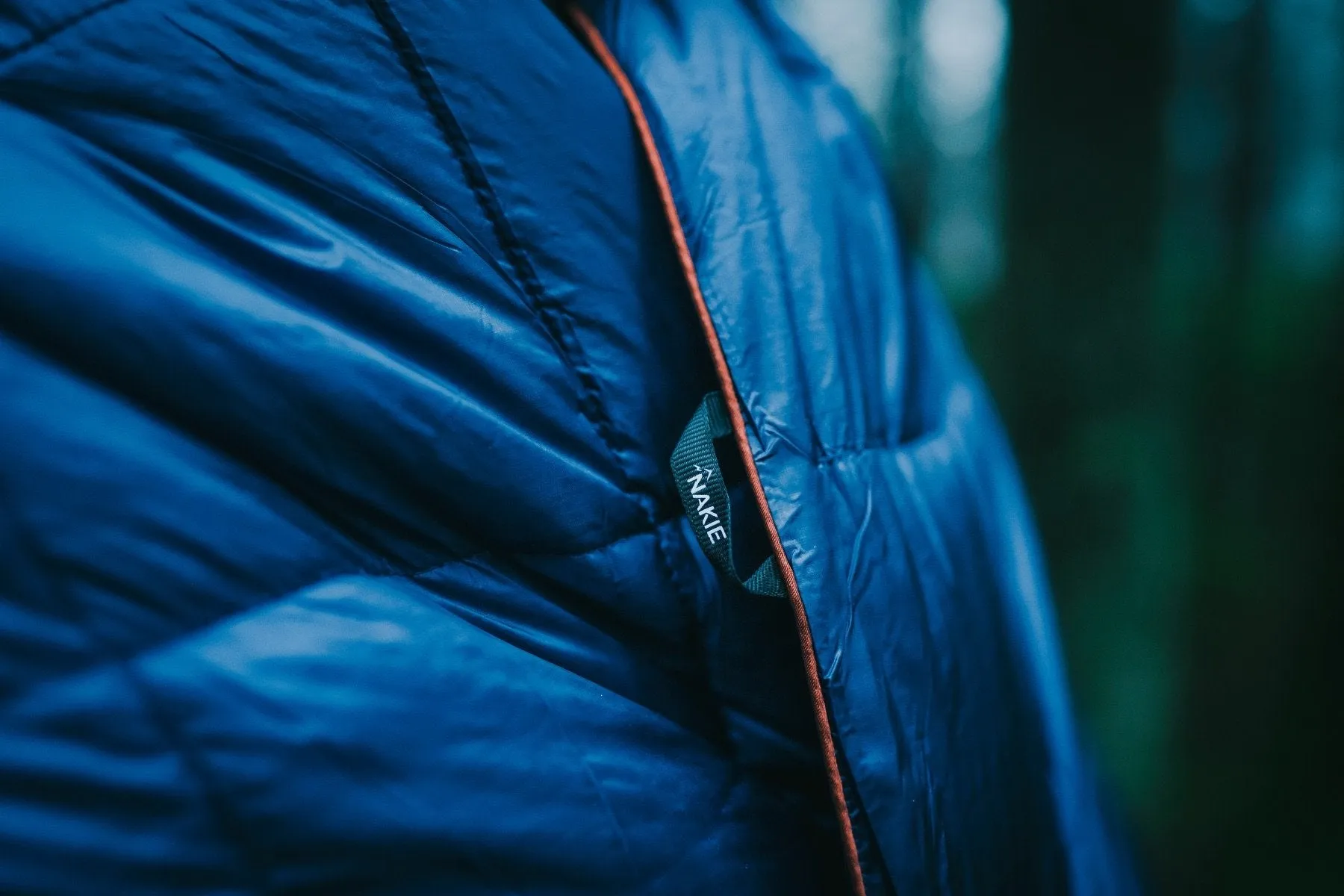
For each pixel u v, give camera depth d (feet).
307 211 0.86
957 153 8.93
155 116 0.81
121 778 0.75
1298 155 5.10
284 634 0.80
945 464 1.15
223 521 0.80
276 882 0.78
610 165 1.00
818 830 1.02
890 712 0.96
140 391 0.78
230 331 0.81
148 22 0.82
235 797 0.77
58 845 0.73
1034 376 4.38
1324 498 4.29
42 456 0.75
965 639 1.06
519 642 0.90
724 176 1.03
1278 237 4.88
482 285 0.92
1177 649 4.31
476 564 0.90
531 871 0.86
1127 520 4.33
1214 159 4.71
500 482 0.90
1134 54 4.06
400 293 0.88
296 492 0.83
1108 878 1.18
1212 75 4.84
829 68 1.29
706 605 0.99
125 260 0.78
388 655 0.83
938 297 1.32
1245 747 4.25
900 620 0.99
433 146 0.91
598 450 0.96
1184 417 4.33
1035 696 1.18
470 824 0.84
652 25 1.07
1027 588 1.23
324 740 0.80
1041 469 4.40
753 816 0.98
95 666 0.75
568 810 0.88
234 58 0.84
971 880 1.00
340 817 0.80
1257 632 4.27
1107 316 4.25
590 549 0.94
